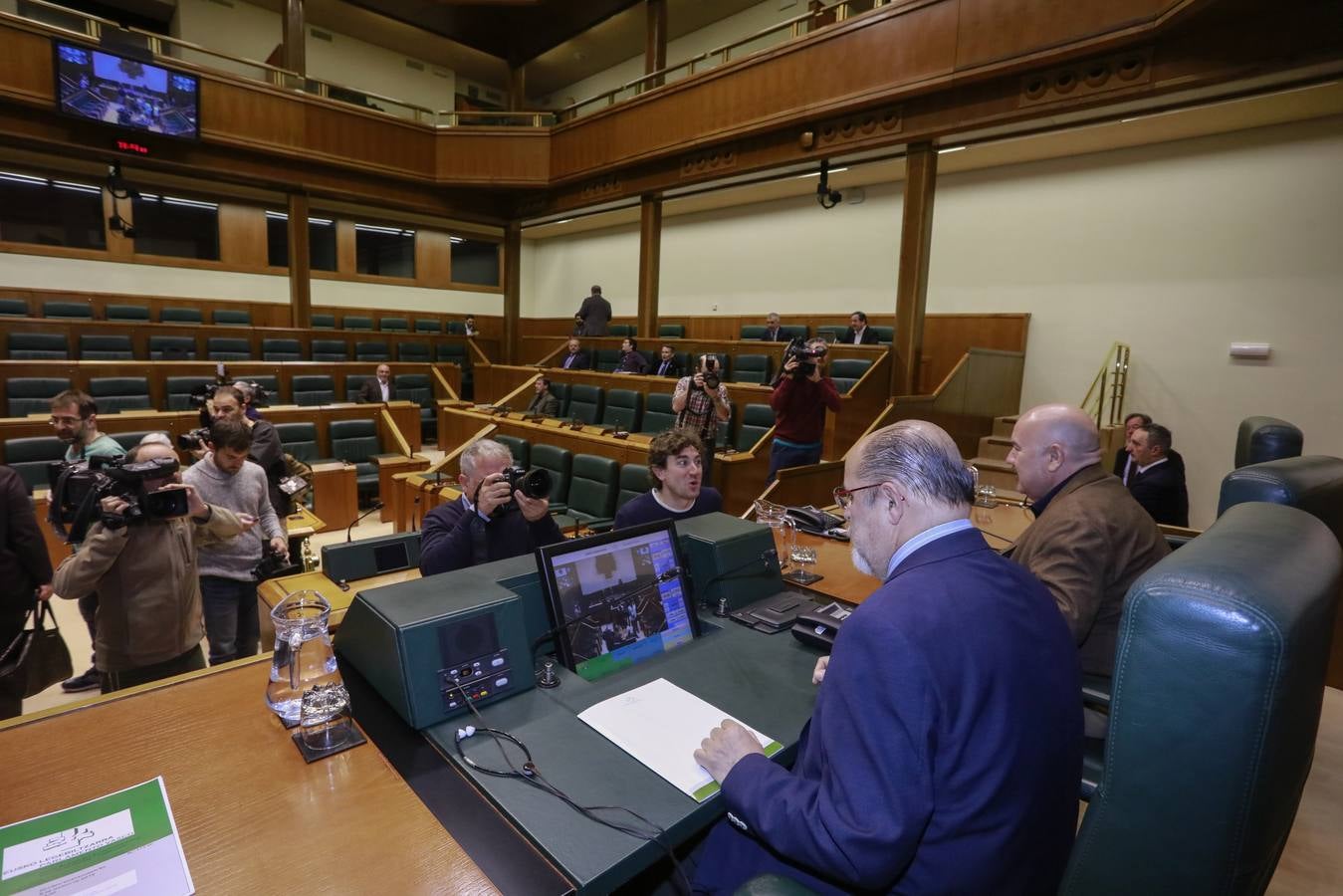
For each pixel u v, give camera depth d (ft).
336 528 17.39
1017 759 2.70
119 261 28.12
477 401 28.48
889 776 2.61
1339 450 16.83
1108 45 14.49
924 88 17.35
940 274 24.16
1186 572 2.13
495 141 29.60
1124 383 20.03
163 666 6.84
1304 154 17.04
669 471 7.55
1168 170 19.21
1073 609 5.03
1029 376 22.09
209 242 30.42
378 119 28.43
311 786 3.11
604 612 4.37
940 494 3.18
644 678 4.13
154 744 3.38
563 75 39.22
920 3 17.28
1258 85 14.03
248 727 3.55
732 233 30.60
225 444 8.02
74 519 6.20
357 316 34.27
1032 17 15.47
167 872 2.60
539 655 4.22
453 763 3.30
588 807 3.02
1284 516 2.73
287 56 27.73
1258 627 1.93
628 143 25.48
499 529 6.70
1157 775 2.14
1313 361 17.10
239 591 8.40
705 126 22.63
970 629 2.76
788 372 14.03
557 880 2.64
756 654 4.53
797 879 3.15
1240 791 2.02
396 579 6.11
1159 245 19.40
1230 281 18.22
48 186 26.89
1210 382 18.65
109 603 6.56
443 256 37.37
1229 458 18.40
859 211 26.32
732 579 5.27
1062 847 2.94
